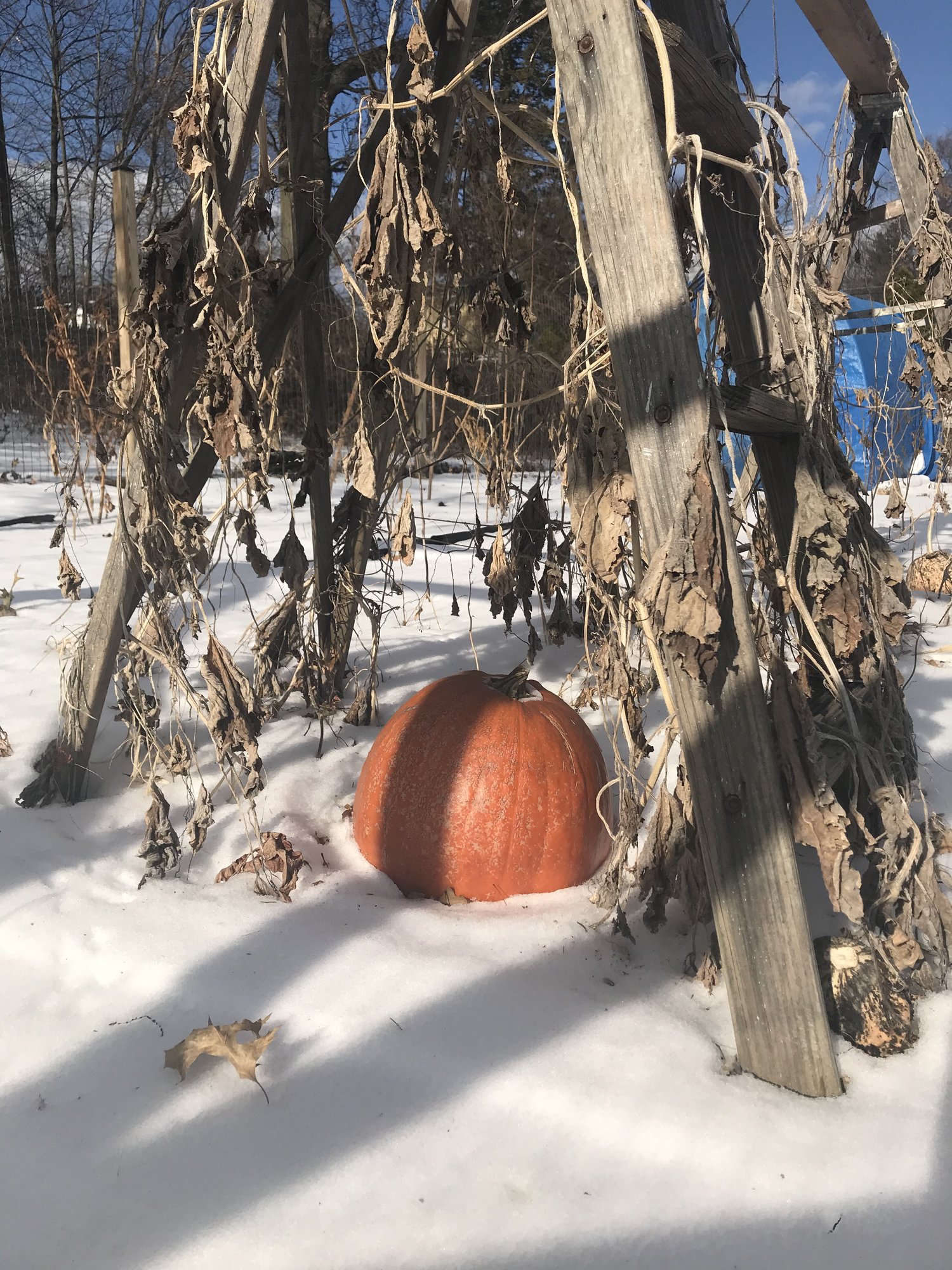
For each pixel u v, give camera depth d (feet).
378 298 7.09
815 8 7.55
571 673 10.80
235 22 7.36
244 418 7.43
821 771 5.83
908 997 6.20
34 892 7.43
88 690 8.83
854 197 9.68
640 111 5.07
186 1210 4.70
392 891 8.04
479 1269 4.38
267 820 8.91
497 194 9.98
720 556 5.26
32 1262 4.45
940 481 12.42
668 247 5.13
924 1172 4.88
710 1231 4.56
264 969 6.58
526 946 6.99
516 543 10.72
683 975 6.73
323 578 10.87
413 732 8.24
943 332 9.33
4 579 18.01
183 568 8.25
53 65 76.38
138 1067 5.72
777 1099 5.42
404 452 10.12
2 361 38.04
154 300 7.17
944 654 13.47
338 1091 5.47
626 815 7.11
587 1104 5.27
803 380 6.26
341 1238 4.54
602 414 6.07
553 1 5.22
